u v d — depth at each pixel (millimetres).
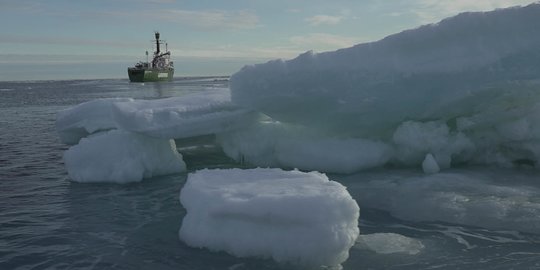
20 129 16547
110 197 6867
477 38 7211
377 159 7730
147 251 4684
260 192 4398
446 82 7316
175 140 9406
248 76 8102
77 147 8297
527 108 7289
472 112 7789
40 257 4641
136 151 7957
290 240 4047
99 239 5109
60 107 29203
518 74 7031
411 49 7500
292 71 7805
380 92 7570
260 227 4234
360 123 8117
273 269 4039
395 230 5098
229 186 4758
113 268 4309
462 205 5621
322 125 8391
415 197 6051
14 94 50812
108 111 9758
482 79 7184
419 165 7938
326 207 3957
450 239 4789
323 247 3916
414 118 8008
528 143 7340
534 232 4871
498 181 6625
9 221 5824
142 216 5922
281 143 8484
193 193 4832
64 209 6312
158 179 7934
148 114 7977
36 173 8797
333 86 7668
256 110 8648
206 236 4539
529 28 6988
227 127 8633
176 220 5715
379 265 4145
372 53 7672
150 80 84375
